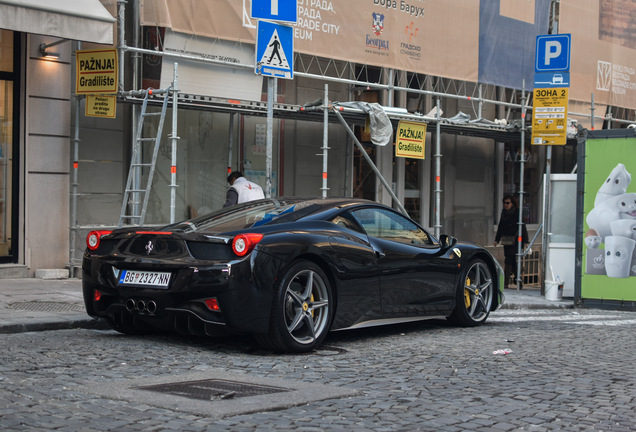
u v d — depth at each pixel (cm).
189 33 1048
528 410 407
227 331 536
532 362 561
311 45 1169
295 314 566
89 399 394
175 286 536
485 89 1734
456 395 439
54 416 359
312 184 1367
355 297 613
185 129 1170
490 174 1770
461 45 1412
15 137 991
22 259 994
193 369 491
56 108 1020
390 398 425
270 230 566
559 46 1223
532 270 1617
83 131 1053
